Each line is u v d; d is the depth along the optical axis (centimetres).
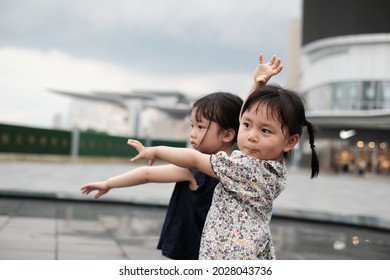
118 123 10219
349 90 3859
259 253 180
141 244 538
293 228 769
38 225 628
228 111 203
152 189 1255
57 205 872
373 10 3822
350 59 3859
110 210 848
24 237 532
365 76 3791
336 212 991
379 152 3822
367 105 3778
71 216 739
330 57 4009
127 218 758
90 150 2853
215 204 185
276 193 183
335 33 3988
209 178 201
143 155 184
